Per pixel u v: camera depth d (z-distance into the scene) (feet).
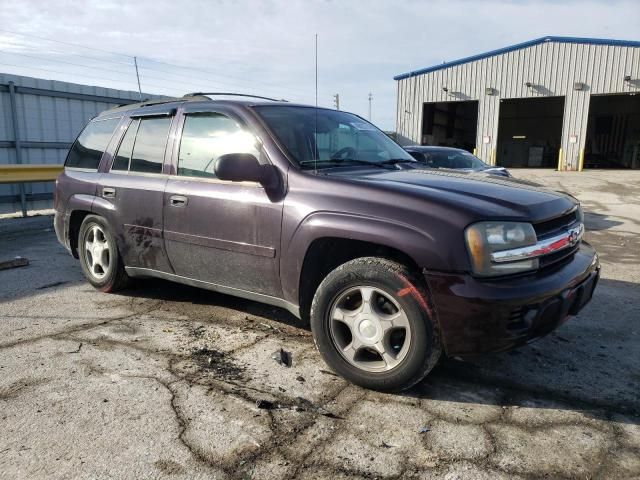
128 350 11.20
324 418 8.58
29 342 11.60
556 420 8.65
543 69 84.64
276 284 10.75
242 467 7.29
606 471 7.28
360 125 13.99
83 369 10.24
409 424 8.45
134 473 7.12
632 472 7.26
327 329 9.87
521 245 8.76
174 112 13.23
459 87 92.48
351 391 9.53
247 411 8.74
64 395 9.19
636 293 16.34
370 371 9.47
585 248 11.18
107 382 9.70
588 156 110.52
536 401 9.29
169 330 12.42
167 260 12.91
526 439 8.07
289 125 11.71
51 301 14.69
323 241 9.97
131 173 13.89
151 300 14.75
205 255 11.89
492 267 8.53
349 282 9.49
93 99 37.86
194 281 12.62
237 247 11.16
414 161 13.42
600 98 113.09
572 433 8.25
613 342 12.14
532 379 10.15
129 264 14.12
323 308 9.82
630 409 9.05
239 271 11.32
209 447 7.73
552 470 7.29
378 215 9.23
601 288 16.93
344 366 9.76
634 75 78.23
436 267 8.63
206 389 9.47
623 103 110.63
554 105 119.85
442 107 111.45
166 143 13.12
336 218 9.59
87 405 8.86
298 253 10.11
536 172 81.82
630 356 11.35
